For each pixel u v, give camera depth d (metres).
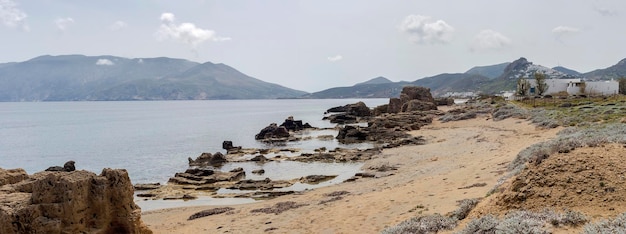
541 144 25.62
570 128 39.94
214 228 22.61
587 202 12.44
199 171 42.75
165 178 45.47
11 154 67.12
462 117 83.31
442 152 46.16
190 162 53.00
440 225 15.13
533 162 15.63
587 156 14.45
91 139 85.50
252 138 83.50
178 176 42.38
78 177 15.80
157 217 27.20
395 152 51.00
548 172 14.23
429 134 67.00
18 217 14.35
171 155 62.41
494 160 30.23
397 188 26.50
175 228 23.70
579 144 16.56
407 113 100.25
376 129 74.62
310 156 52.75
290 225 20.88
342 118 119.56
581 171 13.73
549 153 16.02
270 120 138.38
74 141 82.56
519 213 12.86
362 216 20.25
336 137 76.31
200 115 175.38
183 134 93.56
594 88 118.06
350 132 73.06
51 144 78.62
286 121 98.56
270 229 20.70
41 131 106.19
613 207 11.84
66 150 70.12
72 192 15.08
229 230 21.64
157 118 156.75
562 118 52.69
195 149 68.81
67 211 14.94
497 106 92.88
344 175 41.00
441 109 121.31
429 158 42.97
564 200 12.86
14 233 14.27
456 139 56.56
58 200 15.01
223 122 131.50
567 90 121.25
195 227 23.42
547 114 61.50
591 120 46.41
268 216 23.91
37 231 14.44
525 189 14.02
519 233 11.58
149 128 110.94
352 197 26.06
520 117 68.12
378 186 30.03
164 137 87.38
